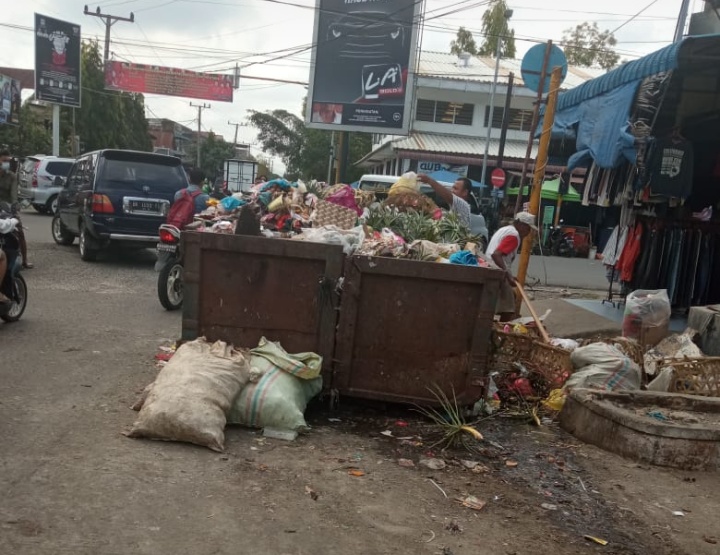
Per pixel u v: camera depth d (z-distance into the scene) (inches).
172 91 1398.9
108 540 109.6
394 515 128.4
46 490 124.4
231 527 117.4
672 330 304.2
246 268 180.9
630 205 350.6
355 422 180.9
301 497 131.9
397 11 770.2
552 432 188.5
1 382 188.4
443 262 186.5
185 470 137.9
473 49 1530.5
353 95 793.6
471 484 147.5
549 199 987.3
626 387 204.8
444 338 178.2
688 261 337.7
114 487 127.6
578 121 319.9
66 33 1196.5
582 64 1448.1
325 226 204.7
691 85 281.3
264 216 220.1
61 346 234.2
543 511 137.3
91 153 464.1
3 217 262.1
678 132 287.1
